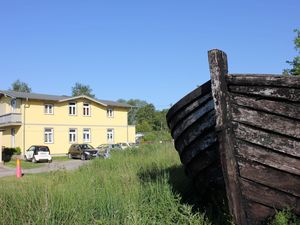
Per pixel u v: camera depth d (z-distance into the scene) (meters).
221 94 4.89
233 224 4.95
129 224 5.66
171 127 6.78
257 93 4.75
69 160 32.66
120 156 15.17
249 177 4.94
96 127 42.75
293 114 4.61
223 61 4.96
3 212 6.12
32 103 37.53
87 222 6.00
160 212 6.10
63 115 39.91
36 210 6.13
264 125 4.78
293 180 4.76
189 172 6.61
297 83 4.49
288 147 4.70
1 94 39.12
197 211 6.20
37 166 25.58
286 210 4.84
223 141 4.91
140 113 88.00
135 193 6.89
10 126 38.41
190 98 5.82
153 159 12.51
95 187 7.76
